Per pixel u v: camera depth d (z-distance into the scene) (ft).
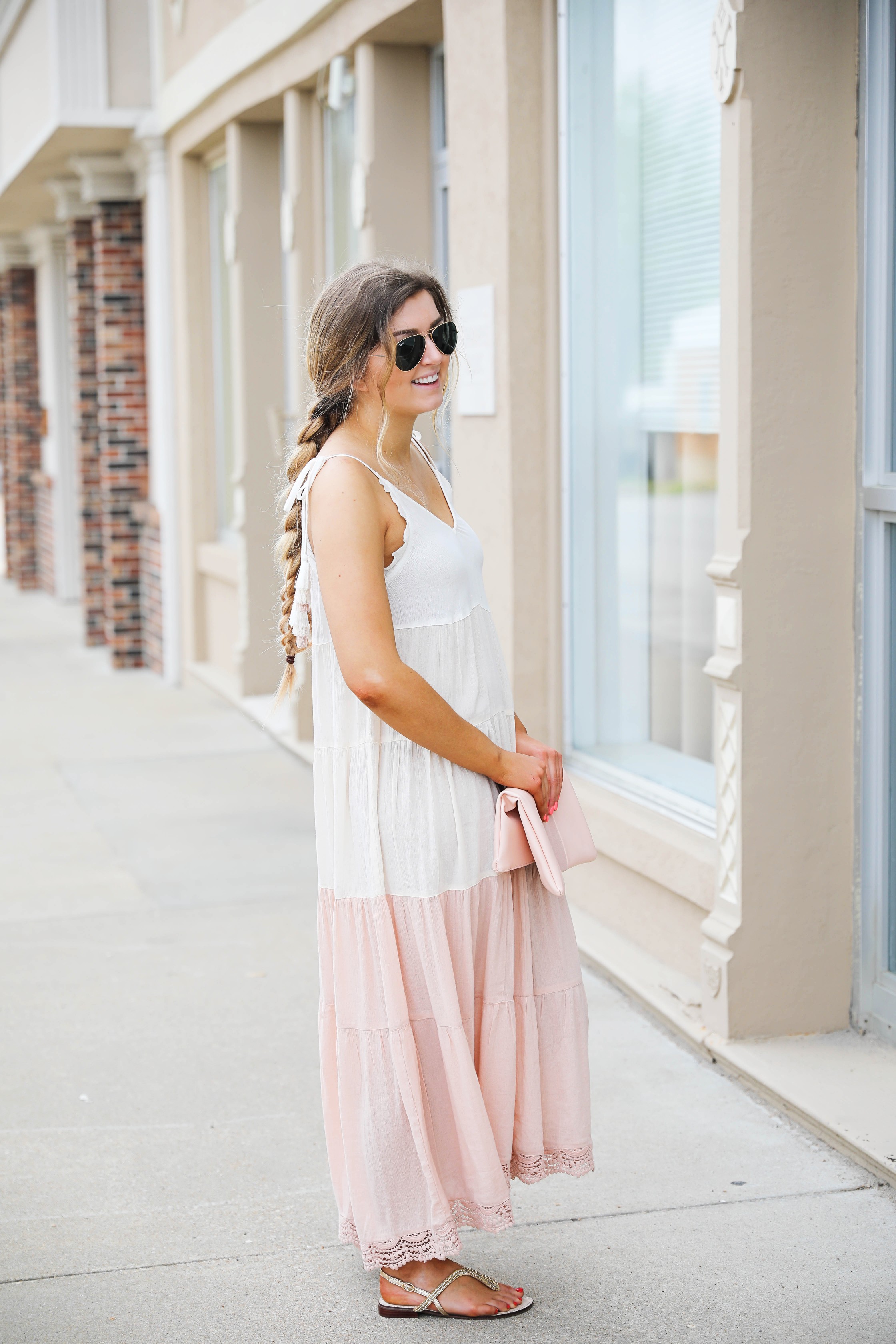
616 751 16.33
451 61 17.42
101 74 32.27
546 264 16.34
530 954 8.78
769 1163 11.00
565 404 16.49
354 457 8.27
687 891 13.71
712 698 14.48
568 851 8.89
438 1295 9.02
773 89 11.52
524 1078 8.79
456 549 8.59
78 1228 10.28
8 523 56.59
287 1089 12.55
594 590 16.61
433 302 8.39
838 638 12.28
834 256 11.85
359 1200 8.59
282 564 9.00
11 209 45.01
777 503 11.97
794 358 11.87
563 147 16.03
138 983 15.24
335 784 8.44
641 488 15.60
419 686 8.06
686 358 14.60
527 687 17.01
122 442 36.11
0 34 39.14
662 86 14.61
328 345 8.36
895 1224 10.10
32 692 33.58
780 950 12.55
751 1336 8.79
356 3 20.80
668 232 14.71
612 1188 10.67
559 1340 8.79
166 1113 12.11
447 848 8.36
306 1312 9.18
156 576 35.22
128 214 35.65
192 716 30.32
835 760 12.42
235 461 32.30
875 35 11.48
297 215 25.38
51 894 18.54
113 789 24.23
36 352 53.93
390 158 21.49
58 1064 13.15
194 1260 9.84
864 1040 12.61
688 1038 13.09
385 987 8.35
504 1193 8.56
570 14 15.81
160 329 33.83
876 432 11.91
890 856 12.32
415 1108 8.38
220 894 18.45
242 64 26.11
